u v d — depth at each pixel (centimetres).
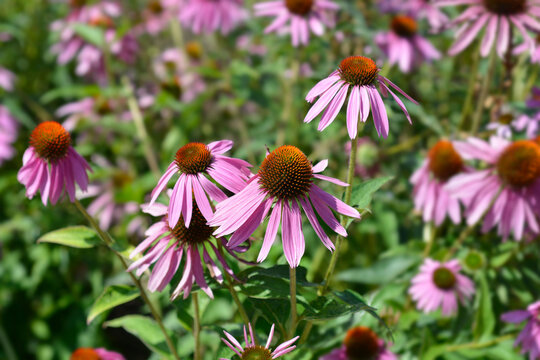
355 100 65
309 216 64
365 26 116
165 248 67
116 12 158
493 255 96
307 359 80
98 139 146
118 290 72
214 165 67
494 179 89
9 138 136
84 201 127
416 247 99
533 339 81
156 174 122
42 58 174
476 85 112
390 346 88
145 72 172
